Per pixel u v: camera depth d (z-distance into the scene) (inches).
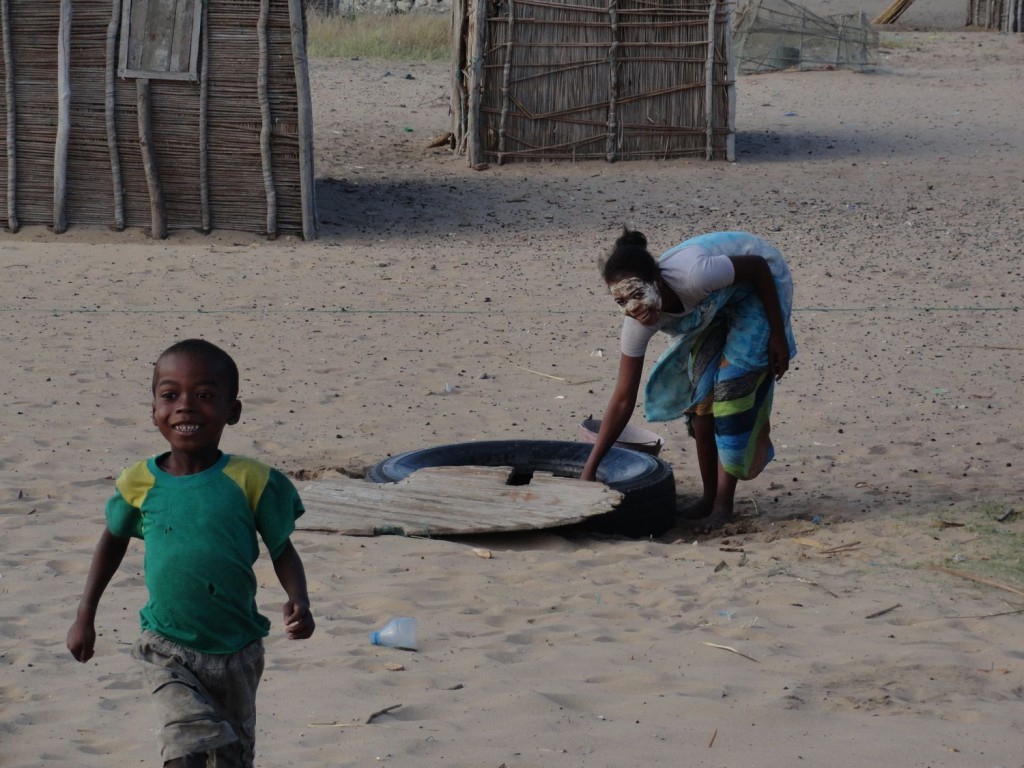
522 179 756.0
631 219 666.8
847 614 214.4
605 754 154.0
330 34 1286.9
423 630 205.2
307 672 184.7
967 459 321.7
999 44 1348.4
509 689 177.5
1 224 609.0
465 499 275.1
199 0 582.9
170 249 586.2
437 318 474.0
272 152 602.2
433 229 645.9
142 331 445.1
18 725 164.4
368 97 1036.5
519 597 224.7
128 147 599.5
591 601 222.1
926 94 1061.8
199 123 595.5
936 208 682.8
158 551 128.6
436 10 1422.2
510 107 783.1
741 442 271.1
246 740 133.0
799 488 302.5
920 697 175.9
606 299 505.7
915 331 455.2
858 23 1196.5
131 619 208.4
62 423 340.8
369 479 295.6
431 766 149.9
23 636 200.1
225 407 130.0
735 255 259.9
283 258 571.2
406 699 173.0
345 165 790.5
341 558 245.4
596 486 276.4
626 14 776.3
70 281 518.0
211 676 129.1
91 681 180.7
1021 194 713.6
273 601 219.1
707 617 213.3
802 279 536.4
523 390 389.1
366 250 593.3
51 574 230.1
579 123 789.2
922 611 215.8
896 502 286.7
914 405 372.2
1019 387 388.2
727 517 280.8
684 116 795.4
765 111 999.6
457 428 350.0
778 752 154.4
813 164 800.3
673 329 264.7
